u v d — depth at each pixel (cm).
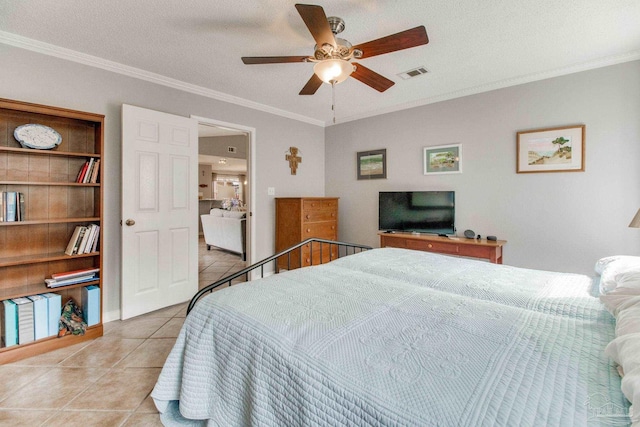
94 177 246
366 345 96
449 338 99
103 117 246
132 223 275
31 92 234
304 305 128
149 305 289
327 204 428
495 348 92
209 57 260
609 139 267
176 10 196
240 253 557
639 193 256
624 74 260
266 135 407
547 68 286
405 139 399
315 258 409
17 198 213
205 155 718
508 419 63
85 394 172
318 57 187
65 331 226
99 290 244
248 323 116
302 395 88
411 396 73
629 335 77
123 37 228
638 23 212
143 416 154
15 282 227
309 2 187
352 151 457
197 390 125
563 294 137
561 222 292
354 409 76
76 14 199
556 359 84
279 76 301
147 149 284
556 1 188
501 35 227
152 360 209
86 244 241
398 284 158
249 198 395
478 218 341
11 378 187
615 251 267
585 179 279
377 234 433
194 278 326
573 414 63
